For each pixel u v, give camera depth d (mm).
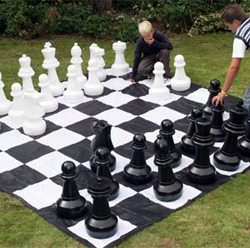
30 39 8430
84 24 8539
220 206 3779
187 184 4051
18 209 3791
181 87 5820
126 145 4664
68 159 4449
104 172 3779
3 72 6828
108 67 6859
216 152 4352
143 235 3469
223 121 4957
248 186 4031
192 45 7914
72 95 5562
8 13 8492
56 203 3703
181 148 4566
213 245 3367
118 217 3646
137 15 9148
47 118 5227
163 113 5301
